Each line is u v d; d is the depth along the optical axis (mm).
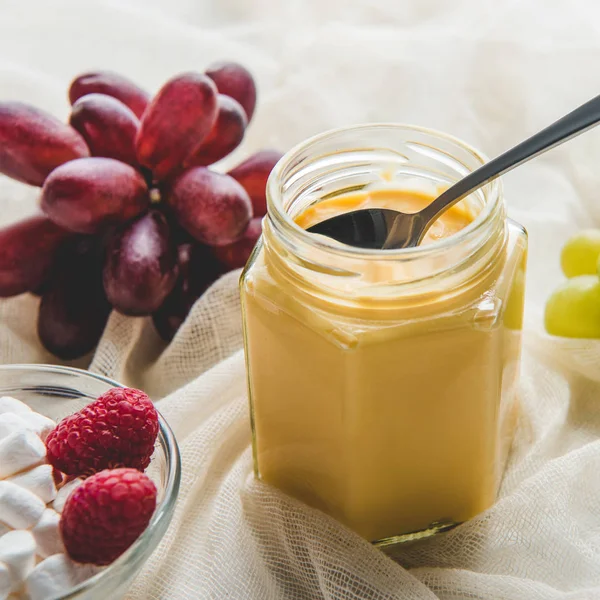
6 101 468
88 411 391
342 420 395
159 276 459
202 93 459
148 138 465
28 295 505
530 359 464
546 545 417
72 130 473
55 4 617
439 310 386
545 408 455
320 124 562
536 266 515
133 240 460
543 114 561
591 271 469
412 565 424
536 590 403
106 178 455
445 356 388
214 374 451
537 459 441
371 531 417
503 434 429
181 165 473
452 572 412
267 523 424
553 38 565
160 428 403
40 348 497
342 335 384
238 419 447
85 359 496
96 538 372
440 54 573
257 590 414
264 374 410
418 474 408
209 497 441
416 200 429
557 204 530
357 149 424
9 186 531
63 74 609
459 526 421
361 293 384
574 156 534
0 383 426
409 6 612
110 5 618
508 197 540
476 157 406
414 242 405
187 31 614
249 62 604
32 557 376
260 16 636
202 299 475
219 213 459
